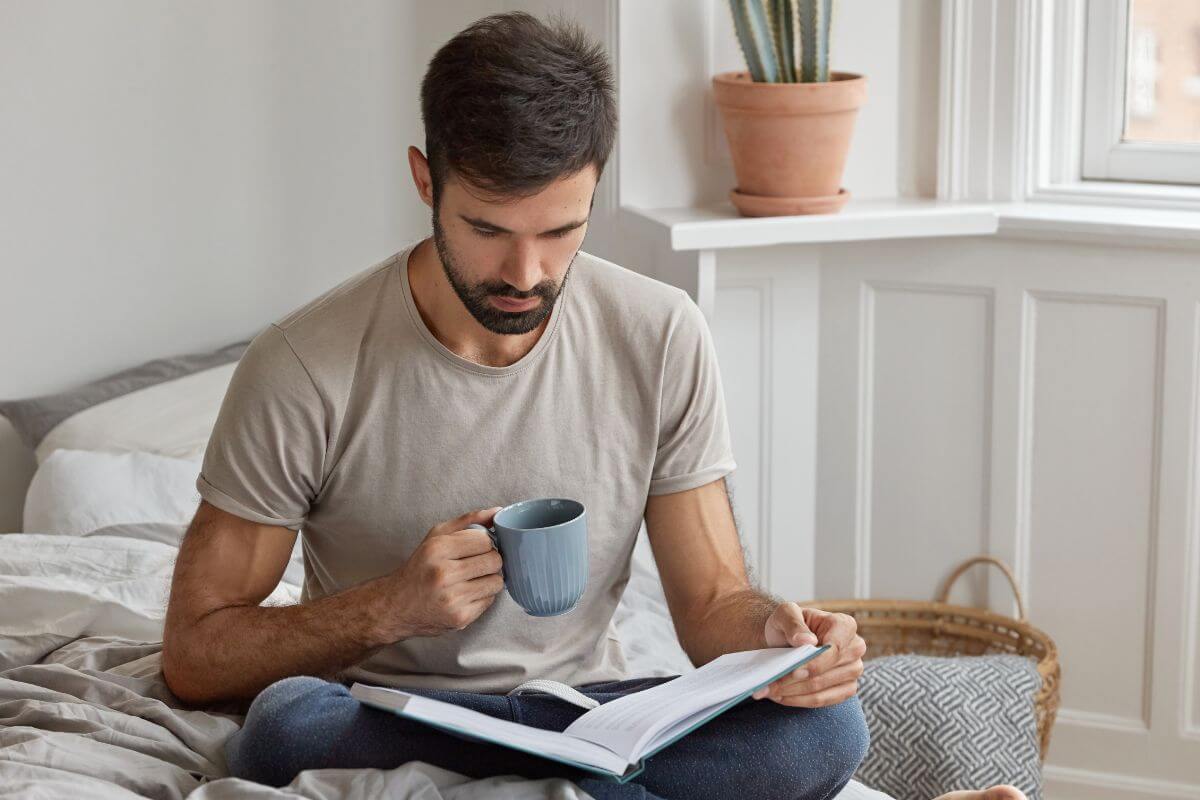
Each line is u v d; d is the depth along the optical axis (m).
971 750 2.18
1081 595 2.59
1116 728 2.60
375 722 1.35
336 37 2.72
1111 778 2.61
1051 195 2.58
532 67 1.27
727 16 2.51
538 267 1.33
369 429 1.46
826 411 2.70
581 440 1.51
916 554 2.69
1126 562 2.55
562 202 1.30
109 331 2.66
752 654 1.38
